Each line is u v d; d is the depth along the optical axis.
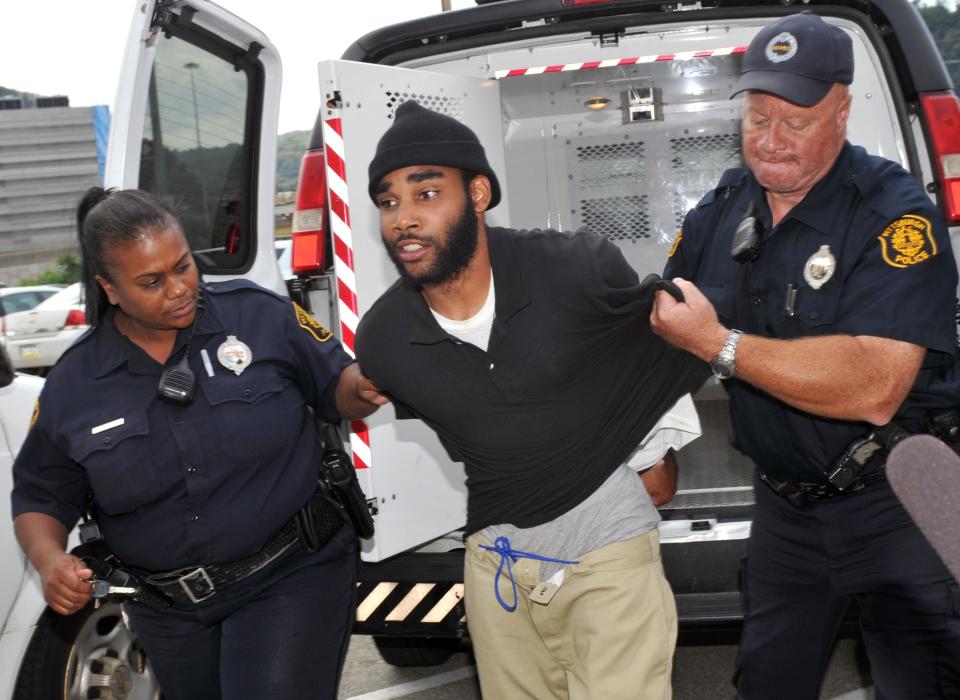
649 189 4.60
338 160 3.37
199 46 3.90
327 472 2.45
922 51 3.49
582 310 2.07
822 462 2.38
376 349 2.19
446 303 2.11
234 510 2.33
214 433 2.31
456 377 2.13
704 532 3.37
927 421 2.41
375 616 3.47
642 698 2.18
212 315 2.38
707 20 3.73
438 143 1.98
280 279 4.39
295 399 2.41
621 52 3.88
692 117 4.52
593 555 2.20
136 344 2.33
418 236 2.02
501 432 2.15
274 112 4.36
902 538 2.34
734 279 2.46
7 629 3.01
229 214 4.25
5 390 3.13
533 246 2.10
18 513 2.44
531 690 2.38
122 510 2.31
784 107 2.25
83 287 2.36
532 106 4.55
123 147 3.39
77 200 2.35
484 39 3.84
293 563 2.42
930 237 2.21
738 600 3.27
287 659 2.35
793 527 2.53
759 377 2.13
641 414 2.25
